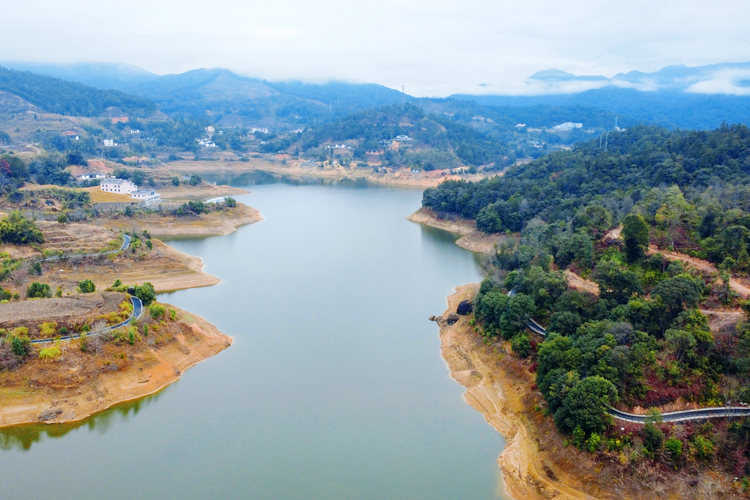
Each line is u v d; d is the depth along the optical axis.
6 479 85.88
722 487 79.56
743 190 164.38
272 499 81.81
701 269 120.81
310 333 140.62
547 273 135.50
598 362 95.94
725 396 89.19
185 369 120.38
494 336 127.94
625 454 84.19
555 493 84.06
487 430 100.94
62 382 105.38
